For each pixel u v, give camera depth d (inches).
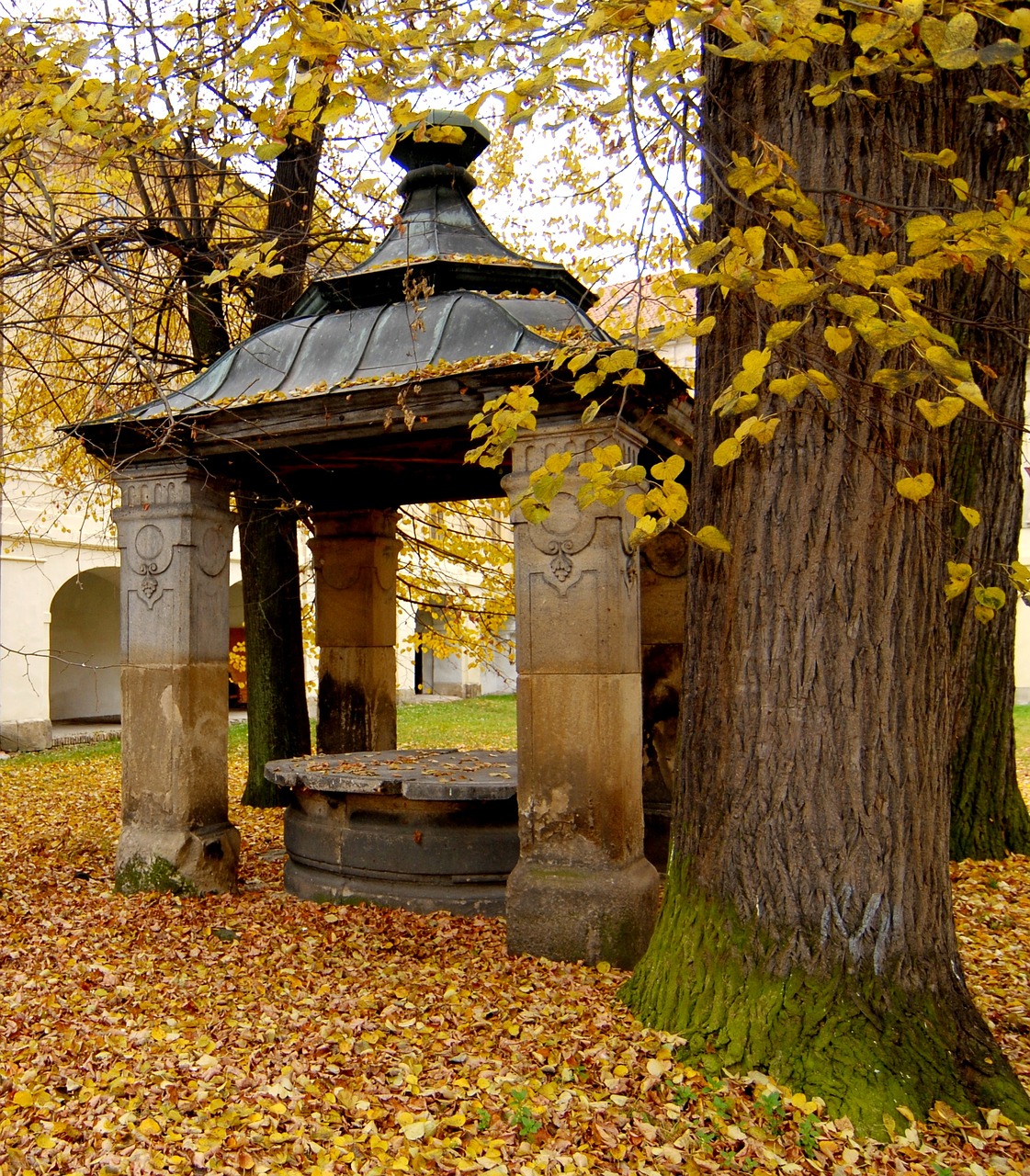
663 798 263.1
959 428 260.2
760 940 134.9
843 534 130.6
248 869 271.0
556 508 191.6
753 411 136.3
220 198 386.9
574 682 189.6
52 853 288.0
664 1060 132.9
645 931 187.8
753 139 137.4
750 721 137.6
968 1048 129.0
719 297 144.5
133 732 239.9
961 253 93.4
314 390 208.8
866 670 131.1
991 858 264.5
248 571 386.0
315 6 139.5
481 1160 112.6
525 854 192.7
